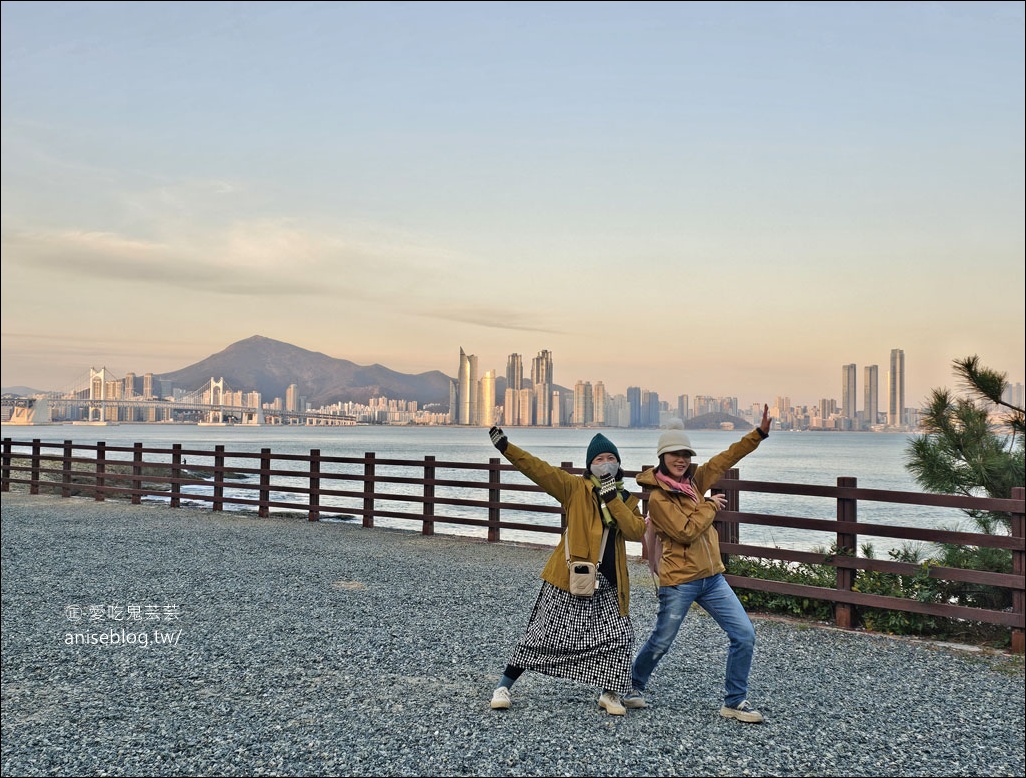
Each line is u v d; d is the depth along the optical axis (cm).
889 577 775
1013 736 488
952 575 691
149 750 474
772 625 761
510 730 485
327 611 823
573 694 554
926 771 436
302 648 686
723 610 494
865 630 745
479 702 538
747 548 825
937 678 600
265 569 1060
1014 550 663
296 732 494
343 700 550
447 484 1341
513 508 1270
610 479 480
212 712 536
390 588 936
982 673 613
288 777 430
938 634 729
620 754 447
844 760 446
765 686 576
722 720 502
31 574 1032
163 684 598
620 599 485
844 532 757
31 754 473
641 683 518
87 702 562
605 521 478
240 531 1422
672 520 481
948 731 494
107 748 479
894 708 534
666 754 447
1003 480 766
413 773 429
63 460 2027
